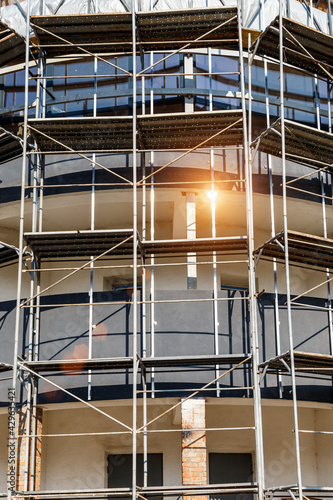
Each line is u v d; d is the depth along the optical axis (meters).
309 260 17.83
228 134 18.09
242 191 18.44
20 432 16.66
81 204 19.50
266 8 19.92
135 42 17.78
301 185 19.11
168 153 18.62
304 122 19.94
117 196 18.98
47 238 17.06
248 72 18.50
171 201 19.28
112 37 18.48
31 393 16.97
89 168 18.70
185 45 18.23
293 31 17.81
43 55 18.84
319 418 19.84
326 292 21.39
